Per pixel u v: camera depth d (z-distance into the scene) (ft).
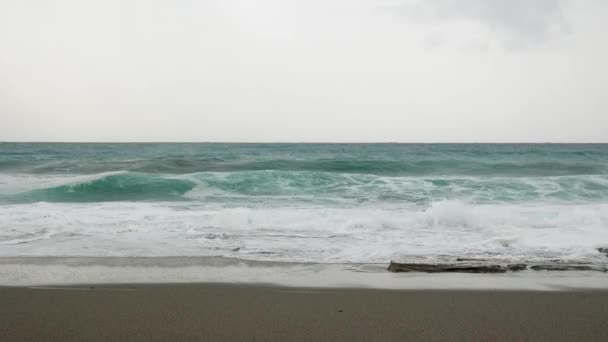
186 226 31.86
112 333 12.75
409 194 50.57
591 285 18.52
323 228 31.60
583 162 86.43
